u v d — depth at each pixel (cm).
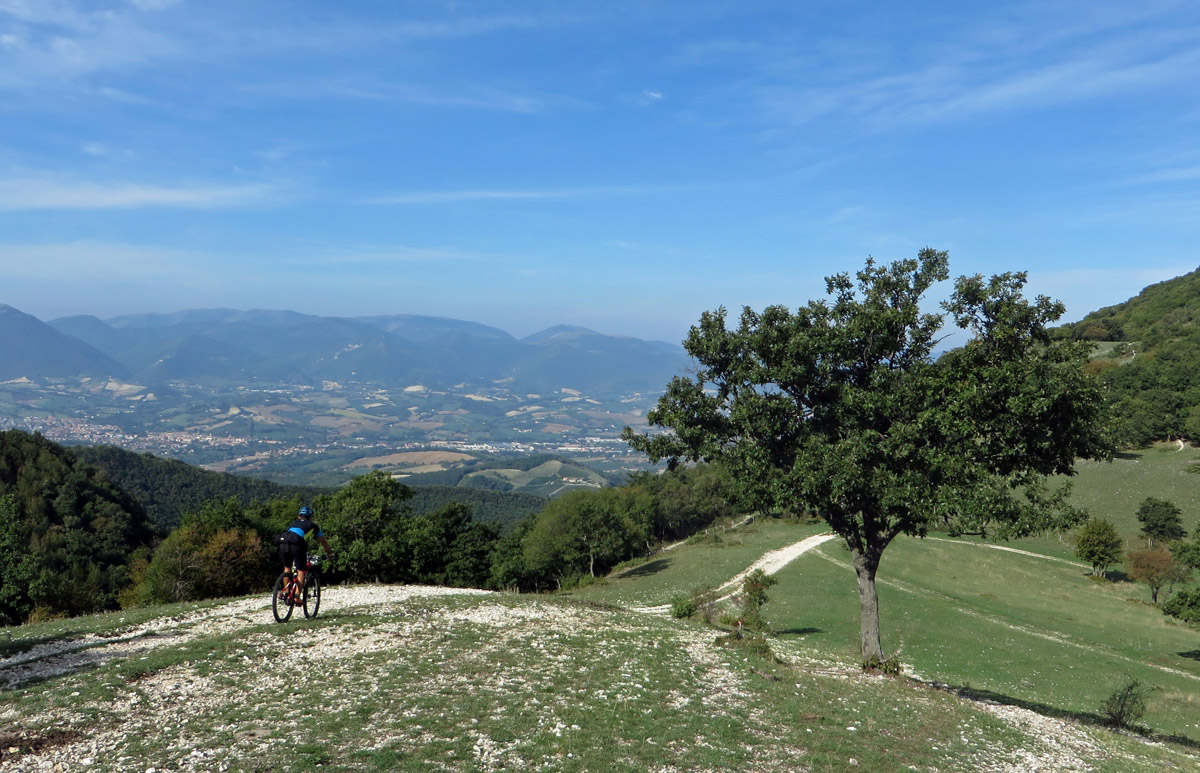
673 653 1891
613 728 1187
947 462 1788
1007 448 1855
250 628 1781
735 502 2203
